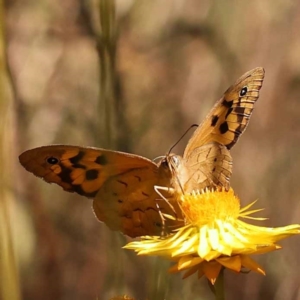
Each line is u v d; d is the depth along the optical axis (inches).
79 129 39.0
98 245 39.4
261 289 39.3
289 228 33.3
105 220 34.1
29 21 39.6
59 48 39.6
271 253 39.4
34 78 39.4
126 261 37.7
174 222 33.7
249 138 40.4
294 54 40.3
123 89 36.4
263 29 40.0
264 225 39.8
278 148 40.3
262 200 40.0
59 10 39.5
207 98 40.0
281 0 40.1
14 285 33.9
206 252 32.9
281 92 40.4
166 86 39.9
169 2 39.7
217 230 33.4
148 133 39.4
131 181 33.9
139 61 39.8
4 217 33.9
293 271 39.2
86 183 34.0
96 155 33.8
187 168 33.9
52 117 39.2
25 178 38.9
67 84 39.5
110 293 34.9
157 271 34.0
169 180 33.7
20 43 39.5
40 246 39.1
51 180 34.0
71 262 39.4
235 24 39.8
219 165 33.8
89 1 37.4
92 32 37.2
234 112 33.8
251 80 33.8
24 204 38.8
